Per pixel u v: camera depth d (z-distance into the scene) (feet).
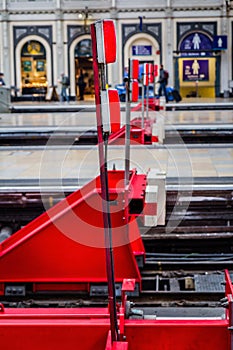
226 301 16.74
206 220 37.83
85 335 16.25
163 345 16.30
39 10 189.16
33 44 192.34
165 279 30.76
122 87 126.41
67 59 192.85
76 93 194.90
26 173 46.14
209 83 192.85
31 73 193.98
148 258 33.83
